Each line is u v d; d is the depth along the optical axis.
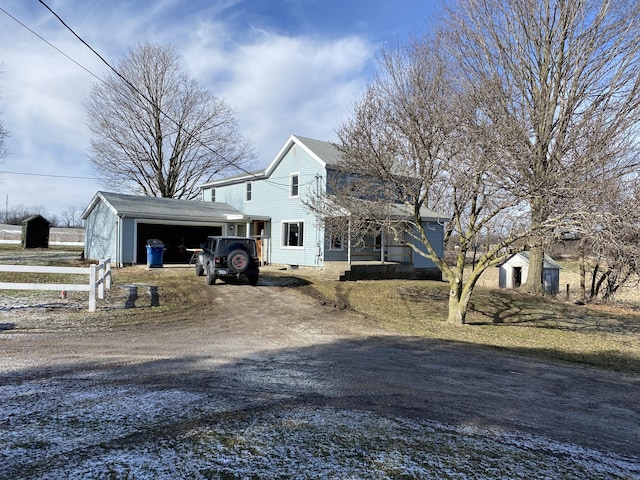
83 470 2.78
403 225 12.53
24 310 9.01
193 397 4.25
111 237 20.59
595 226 7.82
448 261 32.25
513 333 10.10
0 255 23.36
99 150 32.22
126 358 5.74
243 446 3.21
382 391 4.77
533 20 12.48
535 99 10.66
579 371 6.69
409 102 9.99
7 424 3.46
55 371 5.02
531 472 3.03
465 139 9.09
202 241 27.16
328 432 3.55
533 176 8.57
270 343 7.19
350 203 11.17
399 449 3.29
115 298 11.16
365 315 11.21
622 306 18.34
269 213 23.61
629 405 4.97
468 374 5.82
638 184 8.10
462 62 11.76
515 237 9.27
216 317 9.61
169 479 2.70
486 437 3.63
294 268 21.41
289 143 21.89
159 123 33.91
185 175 36.09
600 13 11.24
